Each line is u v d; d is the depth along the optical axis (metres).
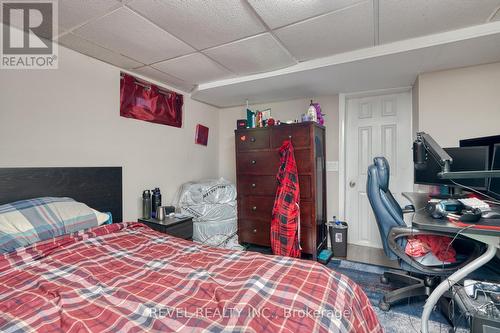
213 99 3.31
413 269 1.61
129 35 1.77
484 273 1.61
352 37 1.83
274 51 2.05
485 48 1.85
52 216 1.55
